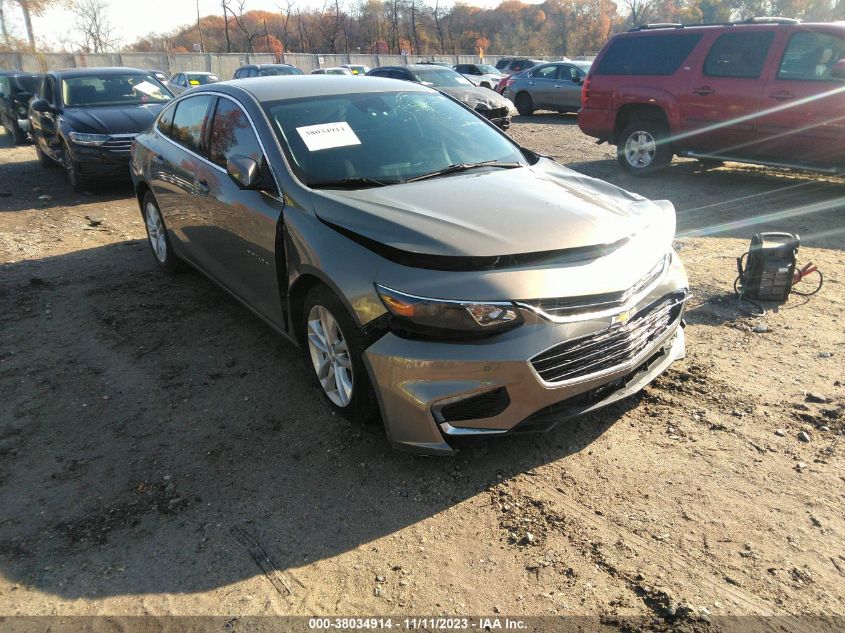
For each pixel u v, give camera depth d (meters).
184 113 5.06
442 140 4.13
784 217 7.04
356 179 3.56
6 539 2.68
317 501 2.87
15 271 5.95
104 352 4.34
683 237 6.42
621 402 3.54
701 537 2.58
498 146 4.29
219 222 4.24
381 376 2.84
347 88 4.37
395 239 2.88
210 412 3.59
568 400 2.91
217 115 4.44
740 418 3.34
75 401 3.74
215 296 5.28
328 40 58.47
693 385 3.66
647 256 3.09
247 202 3.82
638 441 3.20
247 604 2.35
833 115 7.28
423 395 2.74
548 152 11.60
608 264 2.89
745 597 2.29
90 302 5.21
